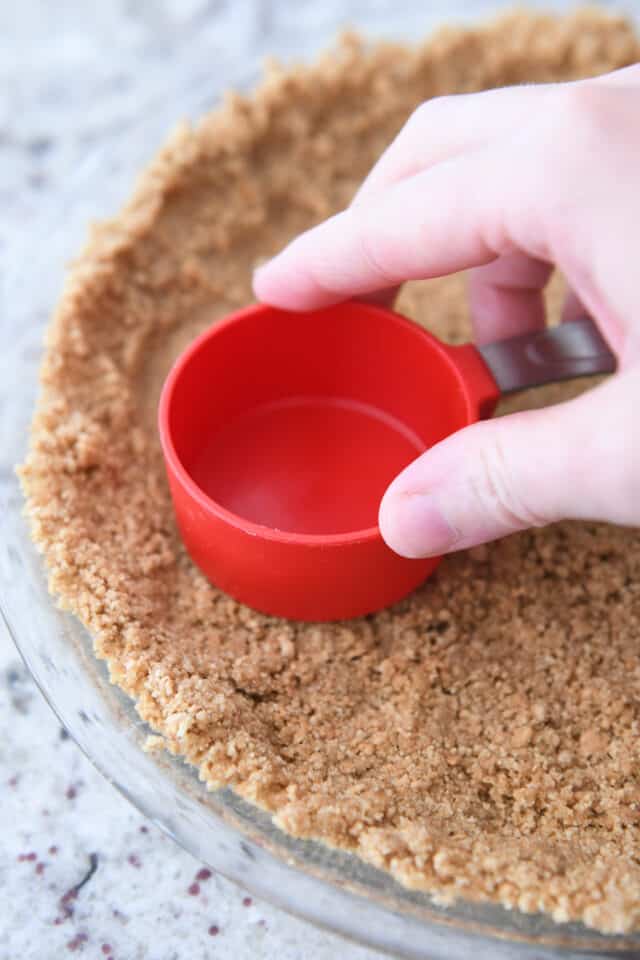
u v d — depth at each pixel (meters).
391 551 0.34
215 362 0.37
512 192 0.32
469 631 0.36
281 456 0.38
